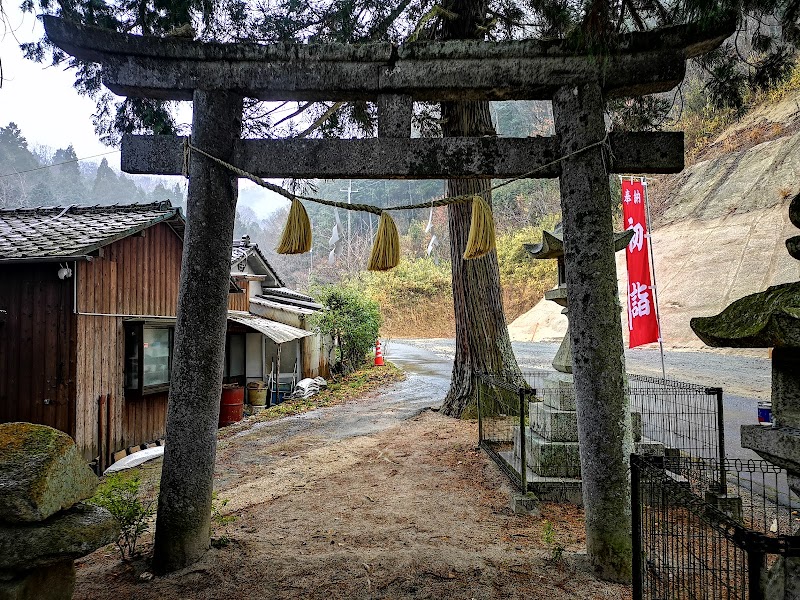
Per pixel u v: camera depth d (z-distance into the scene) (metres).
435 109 7.73
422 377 15.92
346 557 3.35
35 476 2.12
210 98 3.30
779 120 25.92
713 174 26.97
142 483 6.38
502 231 41.38
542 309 31.34
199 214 3.24
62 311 7.07
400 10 6.41
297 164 3.32
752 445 1.94
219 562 3.22
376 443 7.26
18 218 9.01
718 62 4.73
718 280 21.00
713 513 1.83
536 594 2.89
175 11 4.64
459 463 6.01
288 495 5.03
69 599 2.37
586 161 3.21
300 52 3.27
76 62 5.21
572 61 3.23
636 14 4.10
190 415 3.19
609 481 3.09
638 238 7.80
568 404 5.15
